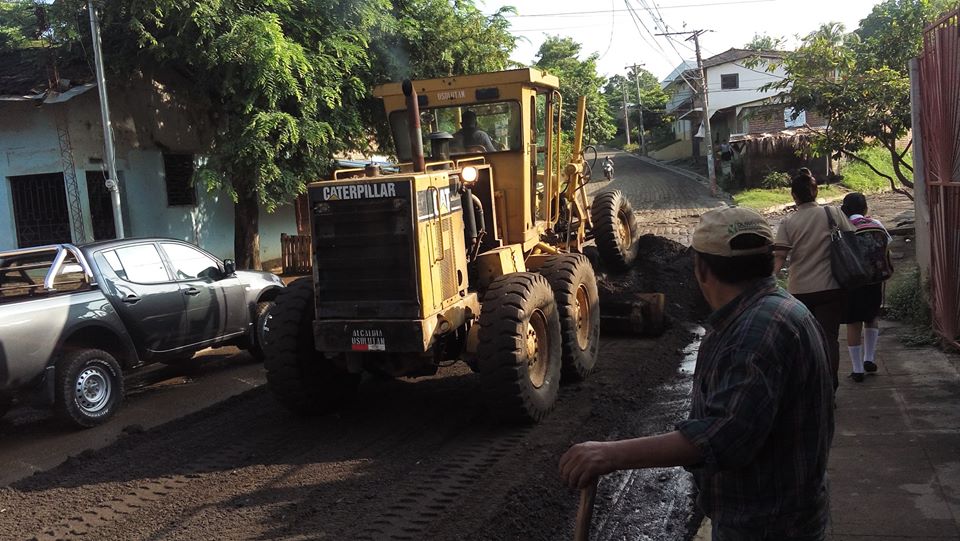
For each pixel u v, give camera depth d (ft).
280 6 42.11
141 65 43.98
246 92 41.47
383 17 46.32
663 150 201.26
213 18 38.73
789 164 110.63
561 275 24.03
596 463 7.10
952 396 19.24
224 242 55.57
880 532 12.96
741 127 143.33
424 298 19.70
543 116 27.04
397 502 16.14
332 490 17.01
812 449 7.18
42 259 25.53
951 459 15.58
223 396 26.61
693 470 7.89
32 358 22.09
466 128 25.27
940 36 22.88
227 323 29.58
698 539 13.91
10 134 44.65
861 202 21.65
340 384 23.00
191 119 52.01
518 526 14.83
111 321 24.75
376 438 20.57
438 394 24.48
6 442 22.81
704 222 7.69
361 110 50.06
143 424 23.75
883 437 17.07
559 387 23.61
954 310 22.61
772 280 7.61
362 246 20.02
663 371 25.70
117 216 40.24
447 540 14.29
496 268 23.02
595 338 25.62
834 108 41.50
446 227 21.06
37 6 43.39
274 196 44.24
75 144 44.27
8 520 16.40
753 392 6.77
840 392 20.44
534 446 19.17
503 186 25.22
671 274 38.83
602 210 36.91
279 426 22.20
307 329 22.00
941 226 23.21
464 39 52.24
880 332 26.37
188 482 18.08
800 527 7.18
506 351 19.92
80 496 17.54
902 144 87.71
